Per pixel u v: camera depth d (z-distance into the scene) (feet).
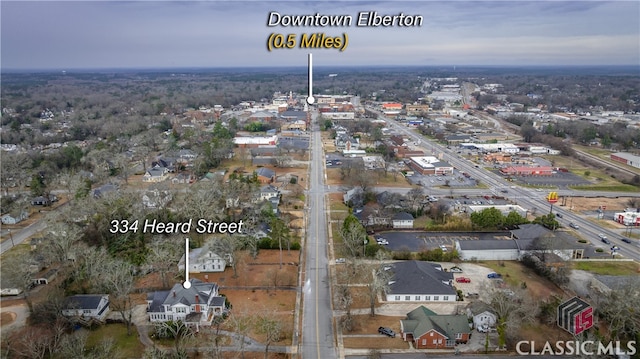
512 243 323.78
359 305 258.37
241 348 208.74
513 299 232.94
